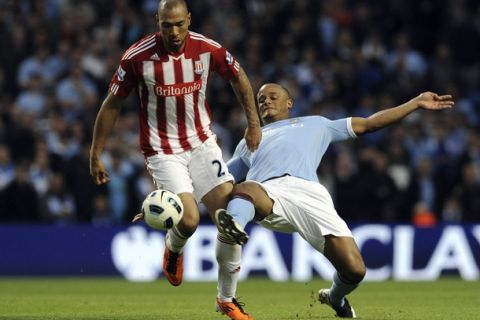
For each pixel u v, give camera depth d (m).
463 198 56.56
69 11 66.00
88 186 53.03
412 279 50.66
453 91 66.81
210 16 67.06
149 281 47.47
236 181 28.31
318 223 25.72
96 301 34.47
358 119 27.45
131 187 54.34
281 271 49.78
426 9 71.75
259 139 25.52
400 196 54.94
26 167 51.66
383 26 70.88
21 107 59.12
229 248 24.59
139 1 67.94
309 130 27.34
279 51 64.69
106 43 64.25
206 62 25.03
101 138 25.31
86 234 49.97
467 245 51.91
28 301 34.31
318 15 68.62
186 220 24.66
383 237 51.31
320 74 64.56
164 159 25.28
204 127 25.64
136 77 24.84
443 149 61.78
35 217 51.59
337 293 26.73
